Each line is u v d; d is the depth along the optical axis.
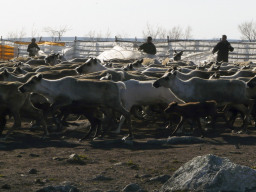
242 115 13.86
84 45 46.22
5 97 12.17
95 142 11.72
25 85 12.11
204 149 10.64
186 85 13.37
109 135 13.12
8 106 12.24
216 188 7.09
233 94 13.38
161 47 43.47
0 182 7.57
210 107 12.48
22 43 47.25
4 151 10.47
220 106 13.70
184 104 12.55
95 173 8.30
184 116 12.52
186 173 7.43
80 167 8.82
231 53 40.66
